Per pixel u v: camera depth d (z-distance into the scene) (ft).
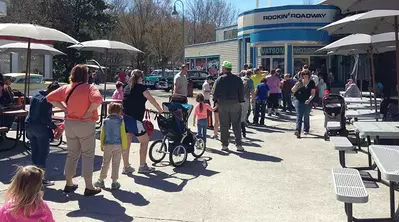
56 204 18.95
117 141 20.92
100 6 141.38
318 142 34.63
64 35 29.81
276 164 26.58
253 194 20.47
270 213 17.92
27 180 10.85
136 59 170.19
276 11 87.20
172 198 19.92
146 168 24.58
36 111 21.44
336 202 19.16
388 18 24.03
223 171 24.88
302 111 37.45
